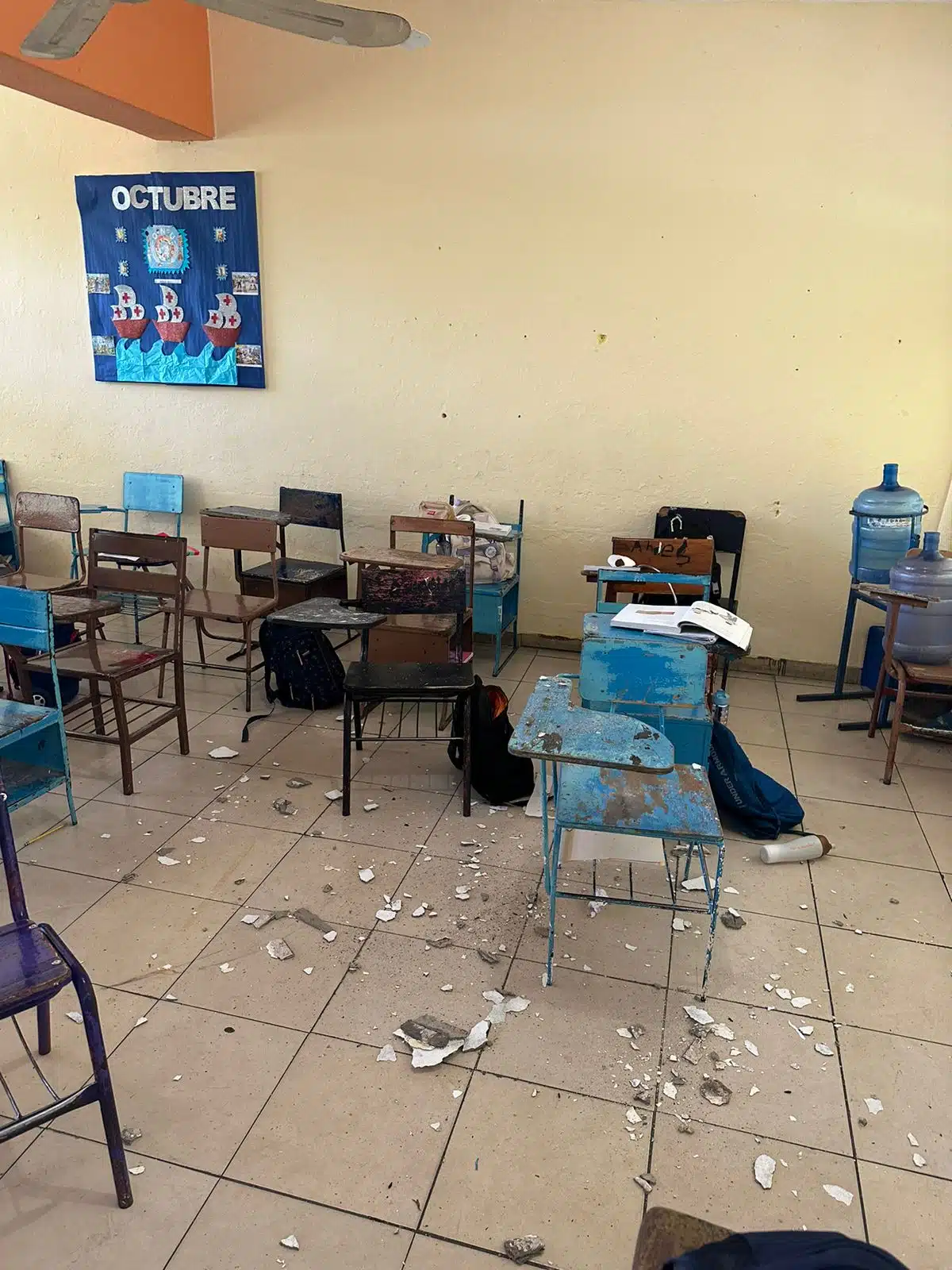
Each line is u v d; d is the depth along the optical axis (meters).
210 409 4.77
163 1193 1.58
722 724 2.85
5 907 2.35
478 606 4.20
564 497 4.44
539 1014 2.04
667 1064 1.91
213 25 4.14
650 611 2.90
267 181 4.33
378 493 4.68
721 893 2.53
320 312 4.46
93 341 4.82
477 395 4.39
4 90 4.50
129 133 4.44
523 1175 1.64
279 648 3.71
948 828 2.92
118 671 2.90
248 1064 1.87
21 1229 1.51
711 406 4.14
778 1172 1.66
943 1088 1.87
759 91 3.73
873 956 2.28
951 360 3.85
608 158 3.94
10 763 2.77
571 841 2.35
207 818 2.86
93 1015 1.46
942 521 3.93
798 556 4.23
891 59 3.58
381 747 3.42
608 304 4.12
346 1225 1.53
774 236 3.87
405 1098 1.80
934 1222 1.57
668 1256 0.95
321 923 2.34
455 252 4.21
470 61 3.95
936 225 3.71
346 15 1.92
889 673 3.30
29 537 5.30
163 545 3.15
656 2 3.71
